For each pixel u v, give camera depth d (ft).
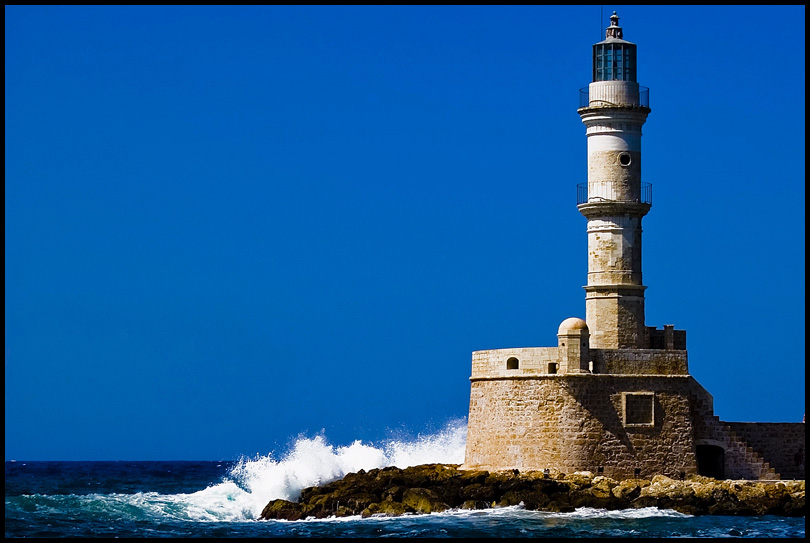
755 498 293.02
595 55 325.21
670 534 263.90
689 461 309.83
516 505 294.87
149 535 273.54
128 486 471.62
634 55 324.60
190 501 328.08
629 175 319.06
